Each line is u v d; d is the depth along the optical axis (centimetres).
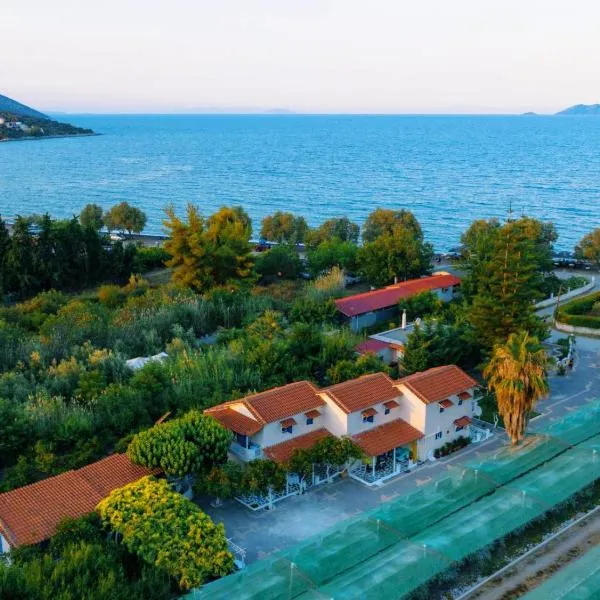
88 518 3594
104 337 6712
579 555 3847
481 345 6469
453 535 3738
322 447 4453
